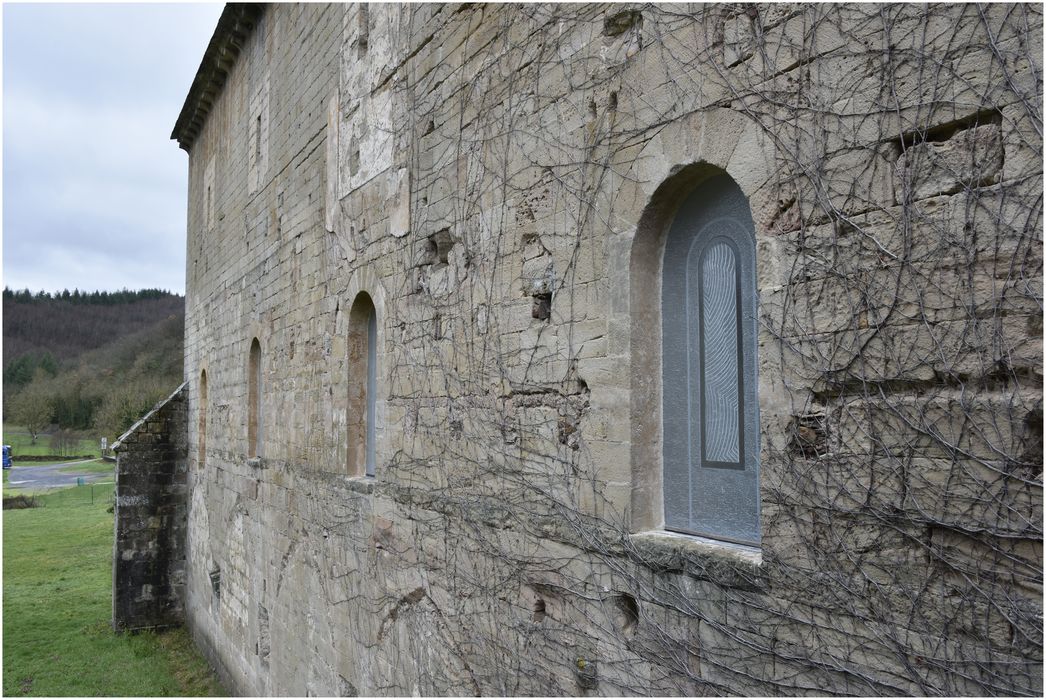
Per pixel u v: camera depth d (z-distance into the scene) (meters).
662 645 3.92
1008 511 2.61
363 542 7.47
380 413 7.27
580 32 4.66
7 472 53.34
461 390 5.86
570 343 4.68
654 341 4.33
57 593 19.56
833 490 3.12
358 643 7.50
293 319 9.92
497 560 5.32
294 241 9.98
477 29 5.80
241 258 12.73
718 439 4.02
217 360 14.31
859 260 3.05
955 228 2.77
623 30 4.36
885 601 2.94
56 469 55.22
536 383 4.97
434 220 6.36
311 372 9.16
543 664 4.82
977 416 2.69
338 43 8.66
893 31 2.96
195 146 17.47
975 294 2.71
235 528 12.36
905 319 2.91
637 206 4.20
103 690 12.52
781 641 3.32
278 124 10.87
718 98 3.69
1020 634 2.57
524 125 5.18
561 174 4.80
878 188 3.00
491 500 5.42
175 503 16.69
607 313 4.39
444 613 5.95
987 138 2.70
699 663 3.71
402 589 6.64
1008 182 2.63
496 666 5.28
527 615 4.99
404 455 6.73
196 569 15.46
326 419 8.59
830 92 3.18
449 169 6.15
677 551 3.85
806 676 3.21
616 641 4.23
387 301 7.21
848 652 3.05
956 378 2.75
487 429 5.49
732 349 3.95
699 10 3.81
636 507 4.20
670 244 4.30
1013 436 2.60
